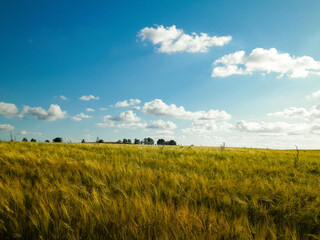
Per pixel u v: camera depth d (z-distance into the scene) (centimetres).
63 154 773
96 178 386
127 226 201
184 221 211
